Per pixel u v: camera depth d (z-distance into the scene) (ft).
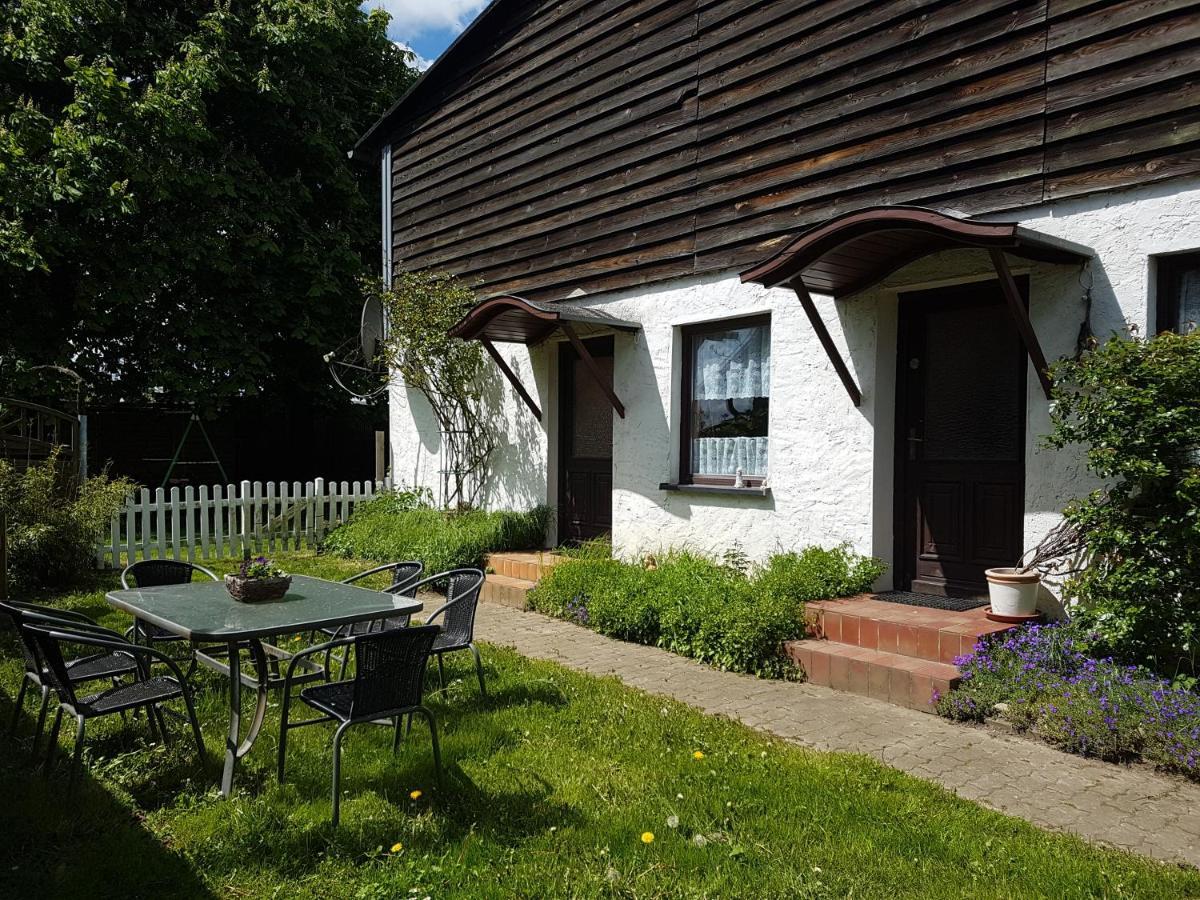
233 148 47.03
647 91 25.64
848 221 16.33
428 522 30.94
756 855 9.79
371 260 58.39
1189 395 13.26
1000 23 17.87
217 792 11.53
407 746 13.16
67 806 10.96
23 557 24.76
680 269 24.49
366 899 8.94
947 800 11.28
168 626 11.78
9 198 36.14
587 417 29.22
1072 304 16.85
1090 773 12.32
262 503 34.45
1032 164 17.37
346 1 50.96
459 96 33.40
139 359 46.19
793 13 21.66
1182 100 15.39
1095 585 14.52
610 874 9.27
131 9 44.68
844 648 17.16
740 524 22.85
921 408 20.13
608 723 14.21
